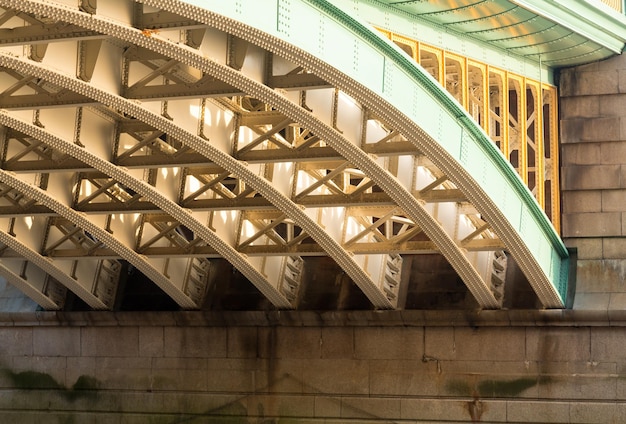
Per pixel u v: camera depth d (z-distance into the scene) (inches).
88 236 2050.9
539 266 1781.5
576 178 1936.5
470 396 1887.3
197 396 2005.4
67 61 1347.2
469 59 1713.8
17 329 2117.4
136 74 1435.8
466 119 1563.7
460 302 1892.2
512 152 2167.8
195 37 1309.1
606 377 1847.9
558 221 1941.4
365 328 1931.6
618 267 1904.5
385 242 1769.2
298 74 1405.0
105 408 2054.6
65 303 2087.8
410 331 1911.9
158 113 1461.6
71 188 1747.0
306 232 1749.5
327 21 1353.3
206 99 1526.8
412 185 1643.7
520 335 1875.0
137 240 1854.1
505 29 1688.0
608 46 1881.2
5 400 2111.2
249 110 1696.6
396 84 1453.0
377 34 1402.6
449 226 1744.6
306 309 1953.7
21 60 1293.1
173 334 2026.3
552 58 1879.9
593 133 1931.6
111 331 2062.0
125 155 1596.9
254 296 1991.9
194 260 1999.3
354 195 1658.5
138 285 2060.8
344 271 1921.8
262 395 1974.7
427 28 1627.7
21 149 1672.0
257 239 1877.5
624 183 1915.6
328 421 1937.7
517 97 2004.2
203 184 1775.3
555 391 1861.5
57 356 2089.1
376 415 1919.3
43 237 1897.1
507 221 1680.6
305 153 1562.5
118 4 1244.5
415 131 1491.1
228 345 1996.8
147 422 2027.6
